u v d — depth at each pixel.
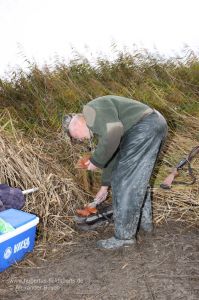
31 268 3.13
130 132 3.12
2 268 3.06
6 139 4.56
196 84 7.77
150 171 3.18
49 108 6.19
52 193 4.13
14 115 5.73
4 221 3.10
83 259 3.24
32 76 7.38
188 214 4.01
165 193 4.30
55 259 3.26
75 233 3.73
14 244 3.12
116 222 3.31
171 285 2.83
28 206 3.95
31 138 5.07
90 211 3.81
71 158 4.91
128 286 2.84
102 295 2.75
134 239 3.41
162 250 3.32
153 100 6.60
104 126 2.95
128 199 3.18
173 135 5.54
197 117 6.16
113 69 8.36
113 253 3.31
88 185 4.58
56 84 7.11
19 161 4.27
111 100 3.14
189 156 4.40
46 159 4.66
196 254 3.26
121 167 3.14
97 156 3.06
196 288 2.79
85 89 7.00
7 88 7.10
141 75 8.05
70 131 3.19
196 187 4.37
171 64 8.69
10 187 3.78
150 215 3.62
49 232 3.71
